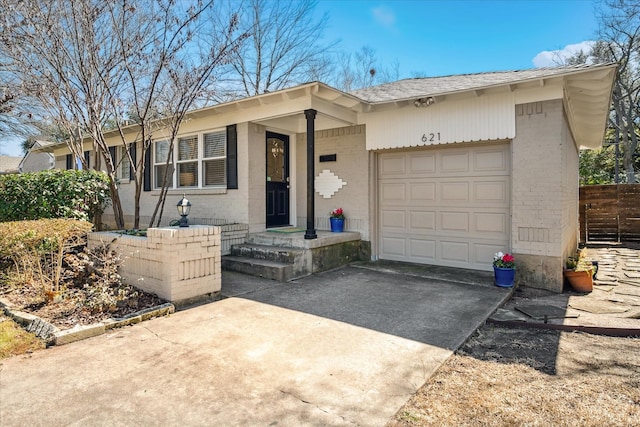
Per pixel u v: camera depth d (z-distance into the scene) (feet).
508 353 11.50
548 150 19.30
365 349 11.38
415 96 21.71
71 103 21.18
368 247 25.88
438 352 11.22
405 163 25.30
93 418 7.81
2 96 25.25
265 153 26.43
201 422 7.70
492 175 22.15
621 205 38.45
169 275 15.29
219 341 11.97
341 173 26.86
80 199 21.98
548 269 19.42
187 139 29.19
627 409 8.40
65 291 15.81
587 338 12.86
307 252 21.83
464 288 18.72
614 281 21.48
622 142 59.47
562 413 8.23
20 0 18.90
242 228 24.77
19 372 9.85
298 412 8.06
